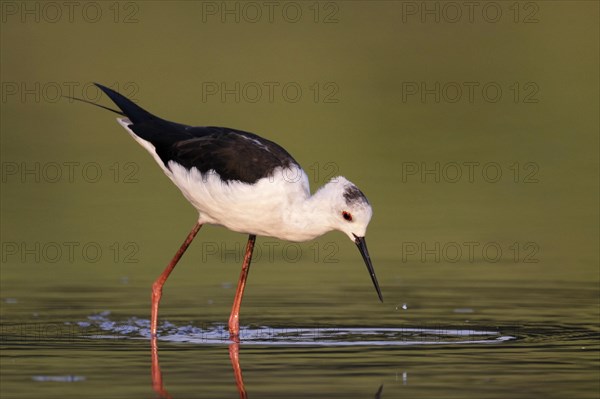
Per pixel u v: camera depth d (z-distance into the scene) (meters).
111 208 17.86
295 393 8.68
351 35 26.38
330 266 14.95
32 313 12.16
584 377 9.17
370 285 13.78
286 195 11.60
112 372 9.44
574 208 17.89
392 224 16.92
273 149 11.89
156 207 18.05
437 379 9.13
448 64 25.22
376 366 9.64
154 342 10.82
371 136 21.36
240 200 11.55
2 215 17.17
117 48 24.91
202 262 15.33
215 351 10.36
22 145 20.64
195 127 12.45
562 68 24.84
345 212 11.59
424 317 11.94
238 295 11.51
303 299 13.02
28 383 9.02
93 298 13.04
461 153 20.45
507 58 25.33
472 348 10.38
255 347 10.54
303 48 25.38
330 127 21.67
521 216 17.41
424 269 14.65
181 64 24.33
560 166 20.14
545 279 13.92
